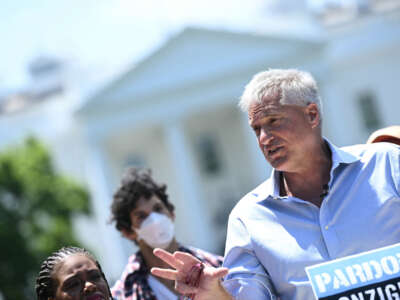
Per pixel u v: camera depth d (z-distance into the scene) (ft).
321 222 9.42
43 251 77.25
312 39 120.67
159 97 123.75
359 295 8.32
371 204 9.40
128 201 12.67
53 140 132.67
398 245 8.59
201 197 137.39
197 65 123.85
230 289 9.59
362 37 133.08
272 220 9.71
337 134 127.24
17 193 78.84
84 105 121.60
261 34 120.37
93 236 122.93
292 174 9.93
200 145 140.56
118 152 135.33
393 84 133.08
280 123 9.50
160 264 12.61
